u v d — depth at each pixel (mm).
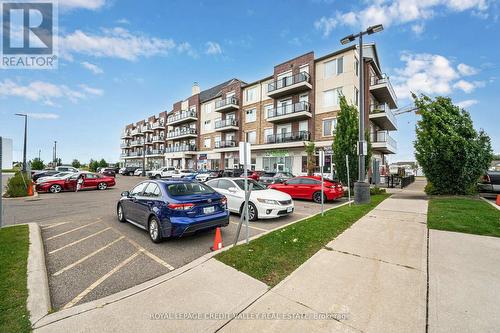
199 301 3045
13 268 3775
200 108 40500
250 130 30578
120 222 7492
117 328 2545
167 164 47750
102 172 37000
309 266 3990
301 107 23500
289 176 18438
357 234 5656
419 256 4312
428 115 11406
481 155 10914
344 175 13516
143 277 3852
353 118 13578
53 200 12836
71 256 4723
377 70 25062
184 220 5180
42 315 2723
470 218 6672
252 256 4340
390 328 2518
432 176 11852
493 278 3506
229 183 8680
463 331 2453
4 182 26109
